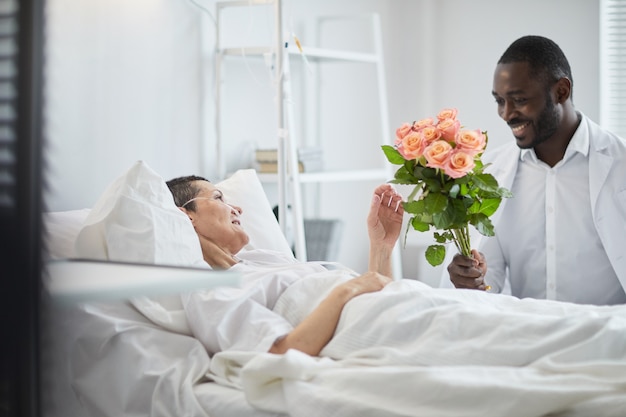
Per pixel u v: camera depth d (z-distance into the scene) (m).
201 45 3.03
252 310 1.69
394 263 3.80
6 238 0.74
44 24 0.75
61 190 2.26
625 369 1.37
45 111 0.77
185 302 1.71
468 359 1.48
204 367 1.63
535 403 1.31
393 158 1.99
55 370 1.61
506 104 2.33
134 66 2.60
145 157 2.67
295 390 1.43
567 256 2.46
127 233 1.74
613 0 3.78
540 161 2.49
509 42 3.98
